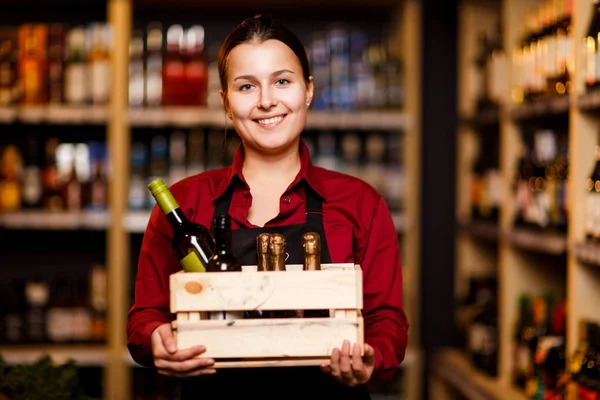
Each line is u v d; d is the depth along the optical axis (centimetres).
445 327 389
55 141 353
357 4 376
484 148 366
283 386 162
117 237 349
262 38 155
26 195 349
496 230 314
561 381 245
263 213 163
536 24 286
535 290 306
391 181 361
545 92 269
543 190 283
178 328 141
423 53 386
